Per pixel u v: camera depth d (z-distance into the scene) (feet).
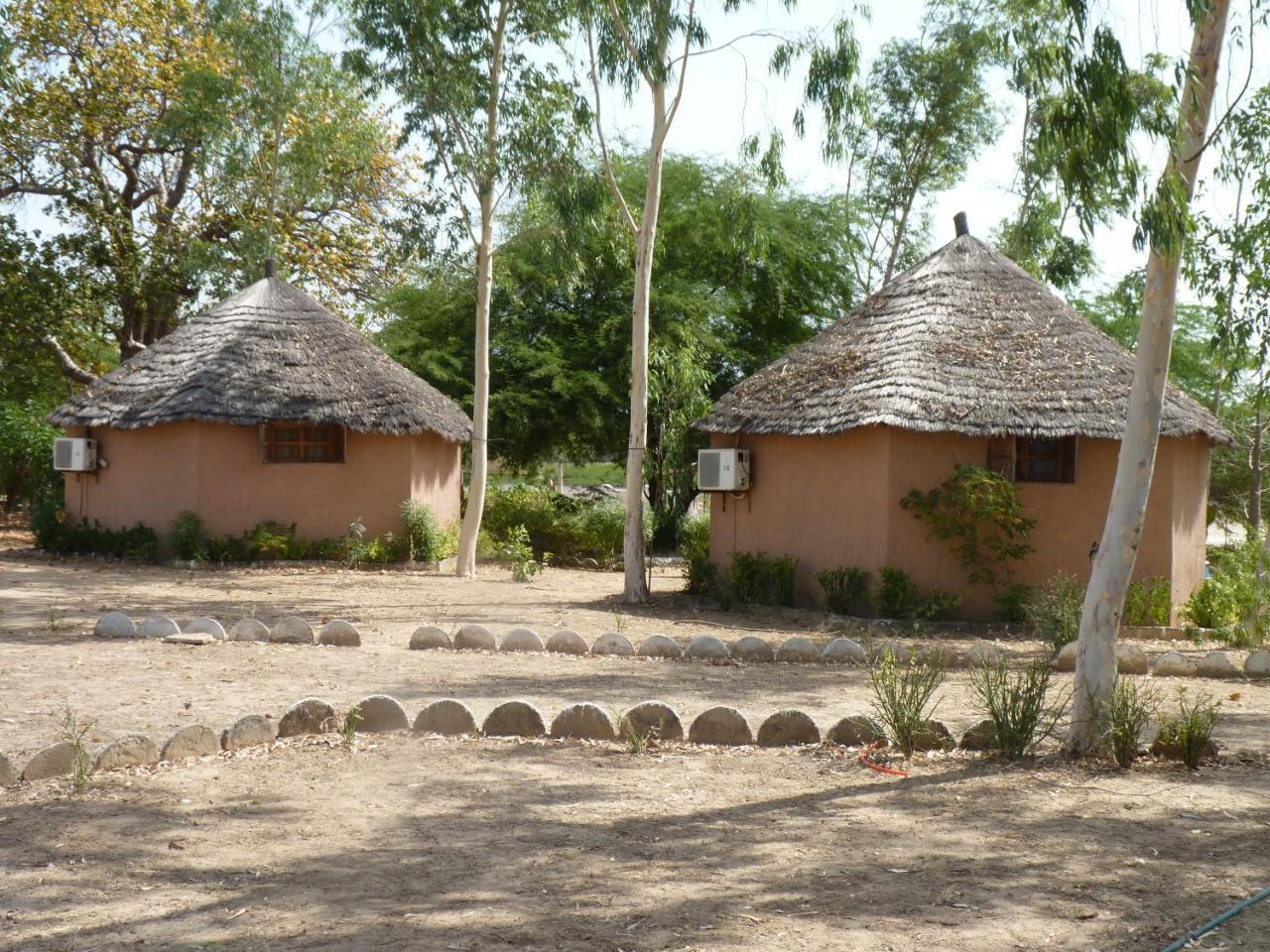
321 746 22.40
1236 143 35.88
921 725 23.17
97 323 100.01
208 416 63.26
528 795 19.38
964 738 23.41
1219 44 23.67
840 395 47.80
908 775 21.26
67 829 17.11
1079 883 15.55
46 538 67.72
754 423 50.90
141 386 66.69
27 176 93.86
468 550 65.72
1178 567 47.65
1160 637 44.24
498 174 61.62
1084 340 49.32
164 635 35.94
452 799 19.08
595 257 84.07
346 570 65.00
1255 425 84.99
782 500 50.85
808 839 17.34
